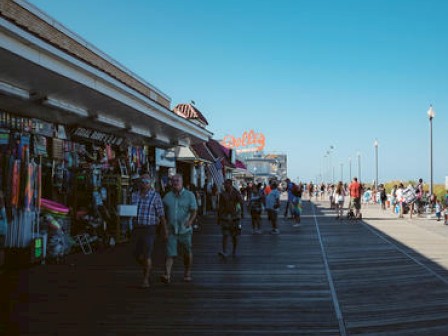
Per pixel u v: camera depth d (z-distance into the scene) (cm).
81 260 1100
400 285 857
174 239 859
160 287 827
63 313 658
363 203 5362
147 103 1389
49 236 1073
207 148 3247
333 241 1532
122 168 1633
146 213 812
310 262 1110
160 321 624
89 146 1479
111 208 1384
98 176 1338
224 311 674
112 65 1719
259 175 7806
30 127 1123
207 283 864
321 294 784
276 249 1338
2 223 938
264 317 646
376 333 582
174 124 1748
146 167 2011
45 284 842
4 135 1012
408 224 2200
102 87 1082
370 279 909
